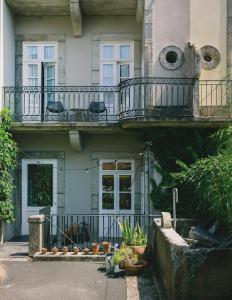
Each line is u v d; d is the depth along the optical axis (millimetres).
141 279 7707
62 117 12641
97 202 12781
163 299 6387
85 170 12812
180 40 11719
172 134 11172
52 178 12875
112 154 12805
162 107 11484
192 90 10883
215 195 7004
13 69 12766
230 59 11695
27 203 12844
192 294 5676
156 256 8227
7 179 11289
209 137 10312
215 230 7434
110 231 12227
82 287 7184
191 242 7199
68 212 12750
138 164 12750
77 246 9773
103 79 12867
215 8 11797
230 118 10148
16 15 12836
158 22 11734
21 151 12781
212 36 11766
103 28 12883
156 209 10945
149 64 11672
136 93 12203
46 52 12914
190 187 9539
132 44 12859
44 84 12938
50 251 9445
